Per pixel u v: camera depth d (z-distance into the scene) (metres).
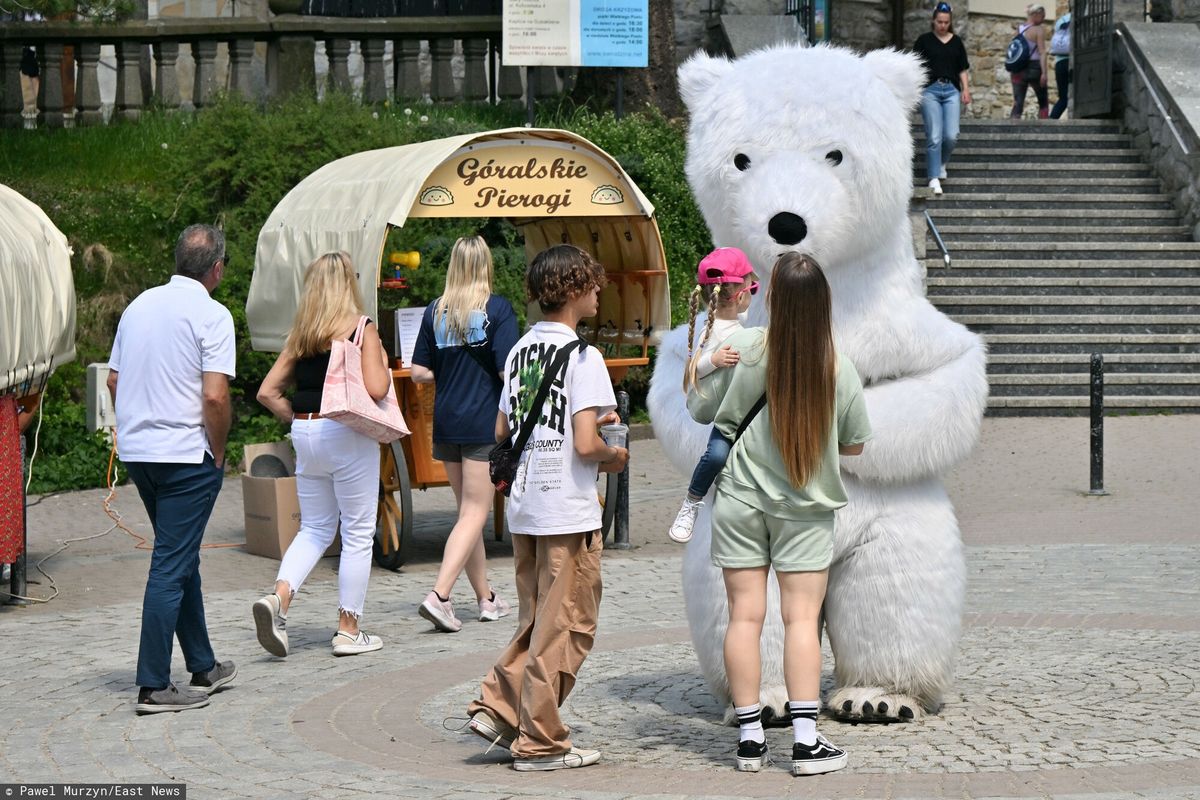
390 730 6.21
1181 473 13.23
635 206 10.67
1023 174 20.27
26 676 7.29
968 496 12.50
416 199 9.99
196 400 6.60
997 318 17.98
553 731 5.52
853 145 6.08
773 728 6.10
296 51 18.84
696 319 6.18
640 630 8.14
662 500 12.76
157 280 15.75
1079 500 12.17
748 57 6.57
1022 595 8.83
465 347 8.12
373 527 7.74
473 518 8.20
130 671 7.39
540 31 18.83
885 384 6.10
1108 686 6.66
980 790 5.10
